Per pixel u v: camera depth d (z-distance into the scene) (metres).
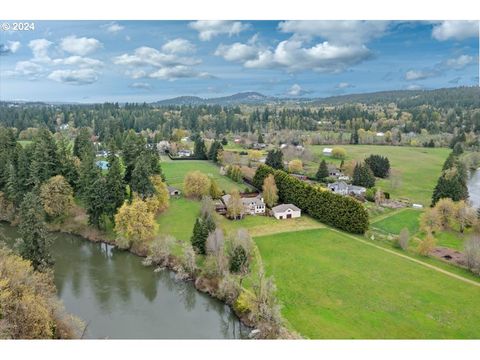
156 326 47.41
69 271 61.84
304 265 62.34
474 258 60.41
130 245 70.44
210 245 59.38
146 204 74.81
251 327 46.97
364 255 66.81
